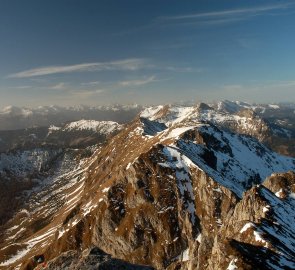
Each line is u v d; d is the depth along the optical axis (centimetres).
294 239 10319
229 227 12538
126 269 4991
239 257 7631
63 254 5344
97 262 4991
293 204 13938
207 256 10762
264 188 13525
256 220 11475
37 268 5241
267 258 7950
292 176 16188
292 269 7819
